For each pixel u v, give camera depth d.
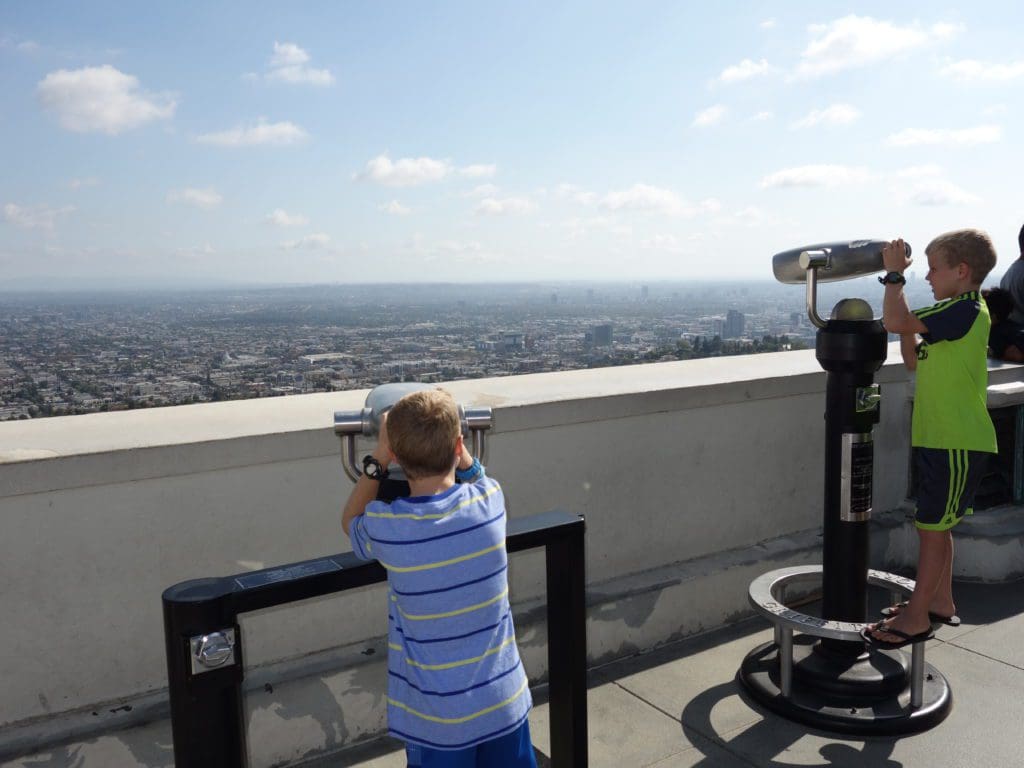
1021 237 4.24
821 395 3.54
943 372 2.36
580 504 2.90
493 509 1.50
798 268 2.57
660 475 3.09
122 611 2.11
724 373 3.45
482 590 1.43
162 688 2.18
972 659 2.86
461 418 1.67
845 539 2.62
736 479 3.32
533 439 2.76
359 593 2.49
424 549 1.39
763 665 2.74
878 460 3.78
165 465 2.10
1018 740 2.35
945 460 2.36
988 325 2.38
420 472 1.45
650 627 2.99
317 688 2.32
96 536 2.06
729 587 3.19
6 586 1.96
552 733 1.90
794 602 3.42
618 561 3.03
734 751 2.33
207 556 2.21
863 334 2.51
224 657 1.33
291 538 2.33
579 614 1.82
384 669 2.42
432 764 1.41
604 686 2.74
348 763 2.31
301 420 2.41
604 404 2.85
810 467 3.55
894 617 2.42
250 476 2.26
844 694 2.51
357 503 1.53
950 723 2.45
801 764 2.25
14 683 1.99
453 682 1.39
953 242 2.35
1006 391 3.61
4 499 1.94
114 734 2.02
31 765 1.93
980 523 3.63
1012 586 3.55
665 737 2.41
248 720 2.23
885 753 2.30
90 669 2.08
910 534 3.77
